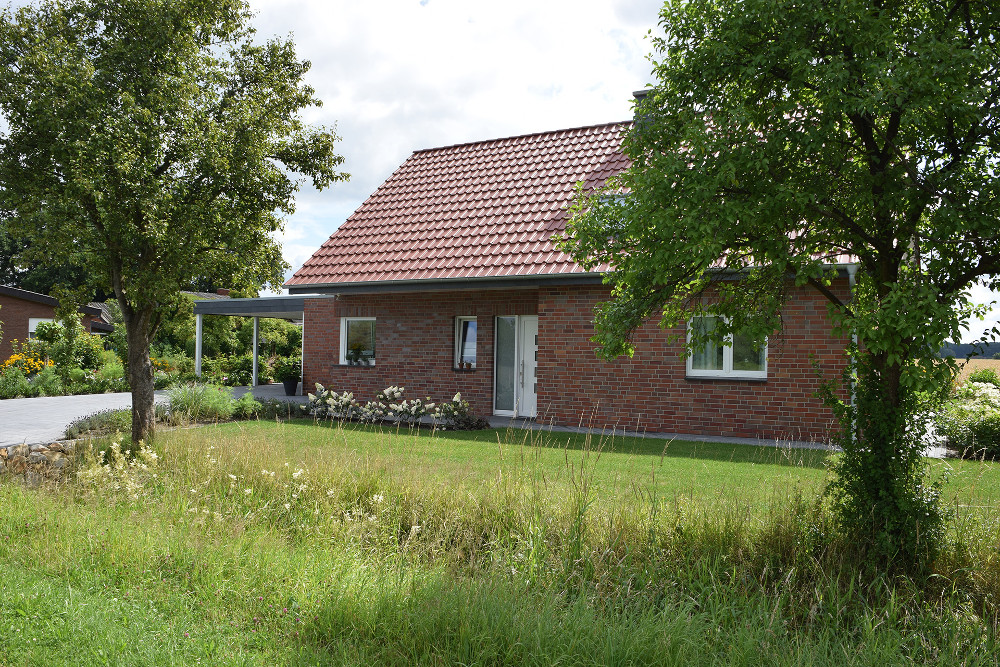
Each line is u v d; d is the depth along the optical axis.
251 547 5.48
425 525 6.32
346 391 17.23
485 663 3.74
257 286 11.23
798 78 4.70
